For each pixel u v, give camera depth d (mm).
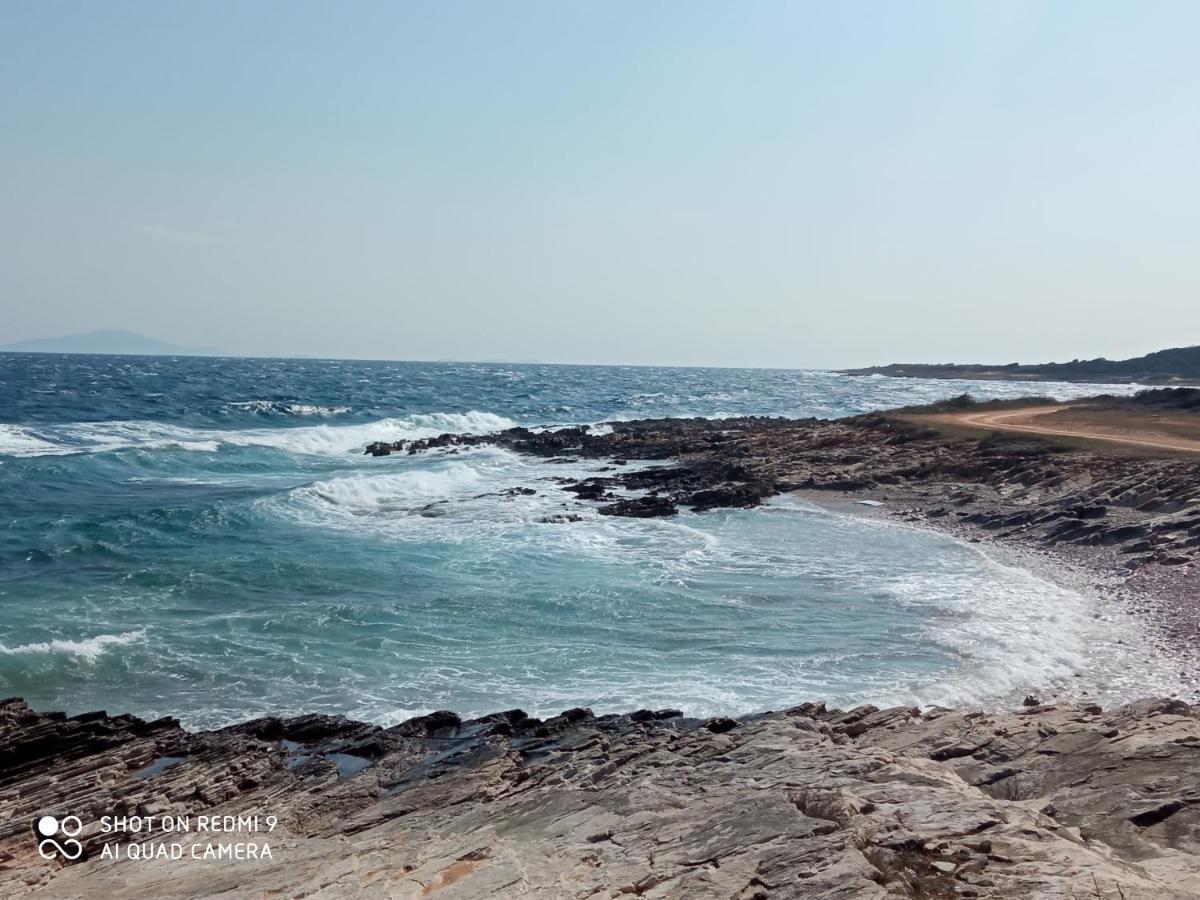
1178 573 26359
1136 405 71188
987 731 13469
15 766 14547
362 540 32188
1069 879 7727
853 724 14992
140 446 51062
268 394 106312
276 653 20547
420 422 76125
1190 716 13281
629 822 10383
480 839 10461
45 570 26844
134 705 17812
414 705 17938
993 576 27719
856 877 7824
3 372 127750
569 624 22812
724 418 95688
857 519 38500
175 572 26688
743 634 22062
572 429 75938
